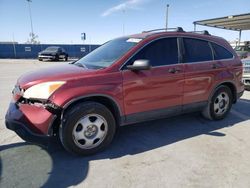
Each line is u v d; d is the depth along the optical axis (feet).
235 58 17.04
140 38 13.24
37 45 120.57
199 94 14.94
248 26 61.67
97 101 11.62
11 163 10.68
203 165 10.69
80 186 9.16
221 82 15.98
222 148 12.42
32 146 12.31
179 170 10.28
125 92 11.83
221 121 16.76
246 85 26.86
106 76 11.33
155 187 9.11
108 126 11.76
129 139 13.50
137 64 11.54
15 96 11.41
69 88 10.45
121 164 10.75
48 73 11.34
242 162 10.99
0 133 14.01
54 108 10.22
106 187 9.11
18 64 72.74
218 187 9.14
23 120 10.57
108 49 13.93
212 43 15.92
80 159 11.18
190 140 13.43
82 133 11.09
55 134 10.91
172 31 14.10
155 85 12.76
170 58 13.56
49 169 10.26
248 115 18.25
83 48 130.72
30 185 9.14
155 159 11.23
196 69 14.44
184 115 17.81
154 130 14.93
